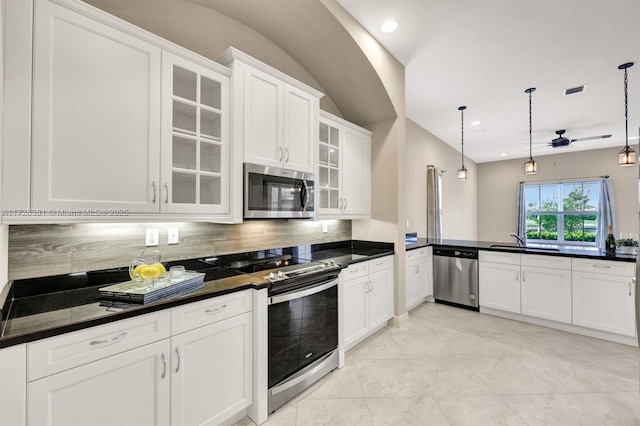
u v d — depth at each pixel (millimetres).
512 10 2271
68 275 1543
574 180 6793
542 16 2330
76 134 1308
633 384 2068
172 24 2059
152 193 1552
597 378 2148
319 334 2133
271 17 2383
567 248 3420
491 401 1894
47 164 1230
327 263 2352
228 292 1583
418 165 5133
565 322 2975
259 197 2039
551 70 3193
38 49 1209
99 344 1144
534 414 1769
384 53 2809
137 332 1248
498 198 7828
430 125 5102
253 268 2154
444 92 3760
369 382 2117
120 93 1442
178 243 2010
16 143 1161
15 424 964
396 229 3174
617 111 4367
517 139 5906
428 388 2039
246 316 1681
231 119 1918
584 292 2873
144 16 1924
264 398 1721
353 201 3131
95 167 1363
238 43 2434
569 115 4551
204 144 1878
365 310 2732
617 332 2691
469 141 6051
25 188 1182
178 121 1781
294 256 2824
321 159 2869
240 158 1946
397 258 3164
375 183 3338
